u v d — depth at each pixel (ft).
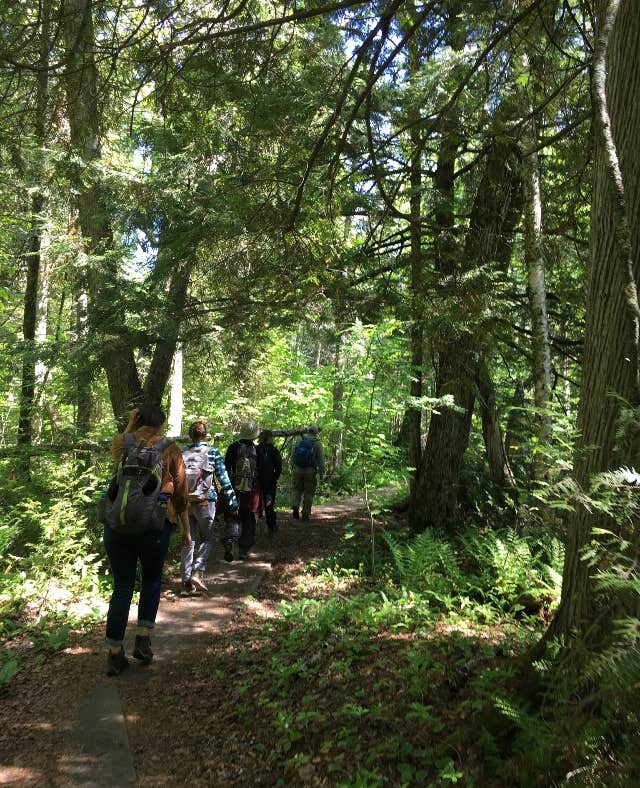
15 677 13.14
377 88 21.04
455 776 8.10
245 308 25.02
